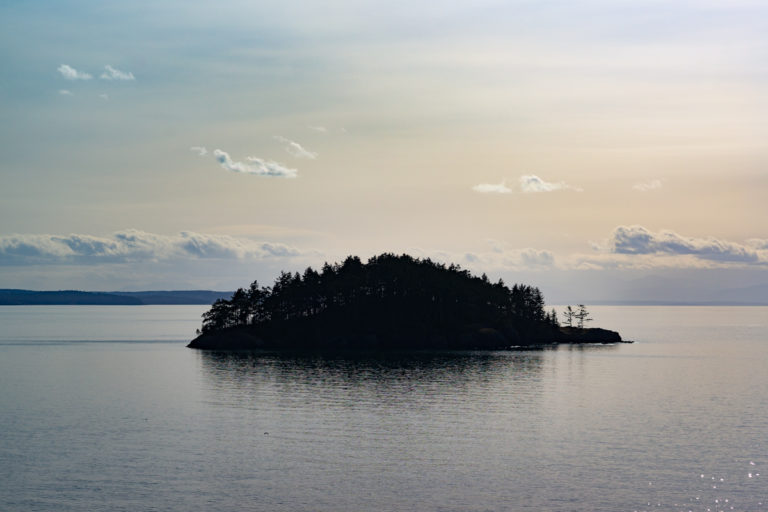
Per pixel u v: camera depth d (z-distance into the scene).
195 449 86.75
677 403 123.31
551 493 70.31
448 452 85.62
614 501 68.06
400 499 68.88
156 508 66.12
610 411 114.25
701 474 76.25
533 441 91.44
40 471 77.06
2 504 66.81
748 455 84.12
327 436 94.19
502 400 125.19
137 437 93.25
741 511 65.38
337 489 71.75
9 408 116.31
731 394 135.62
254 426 100.62
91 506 66.44
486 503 67.81
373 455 84.19
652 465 79.75
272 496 69.56
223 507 66.50
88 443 89.69
